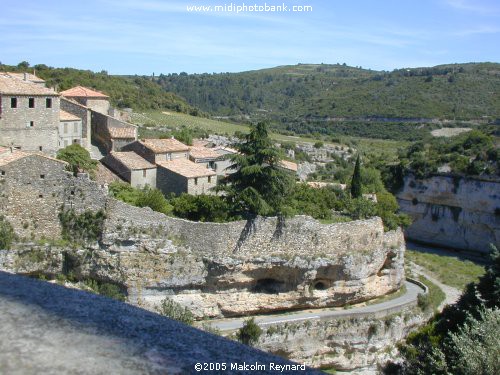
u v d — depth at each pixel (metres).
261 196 50.59
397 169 107.81
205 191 61.91
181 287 46.84
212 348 6.86
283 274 50.78
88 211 44.94
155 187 61.91
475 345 26.12
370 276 55.88
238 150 53.22
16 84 57.09
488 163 98.38
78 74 140.75
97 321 7.41
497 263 42.66
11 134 55.84
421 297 57.50
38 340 6.82
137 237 45.09
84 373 6.14
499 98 192.38
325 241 52.44
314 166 112.56
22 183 43.66
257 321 48.75
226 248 47.72
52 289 8.59
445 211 102.31
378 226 57.03
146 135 88.88
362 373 51.34
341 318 50.94
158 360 6.45
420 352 39.50
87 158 59.03
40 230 44.44
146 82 172.62
